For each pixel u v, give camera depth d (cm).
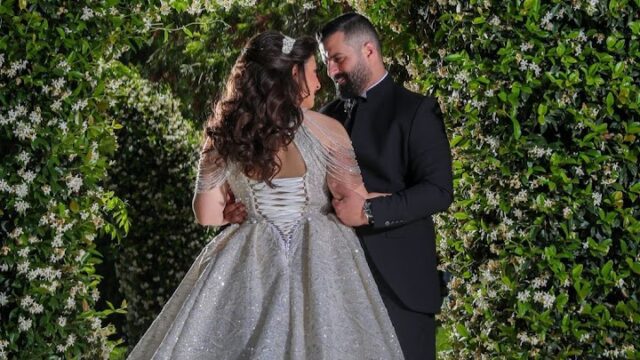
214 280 338
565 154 394
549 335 403
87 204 444
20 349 423
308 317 331
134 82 711
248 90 334
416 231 367
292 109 335
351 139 373
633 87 388
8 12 405
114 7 438
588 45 392
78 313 445
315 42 345
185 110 941
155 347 353
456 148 417
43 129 415
